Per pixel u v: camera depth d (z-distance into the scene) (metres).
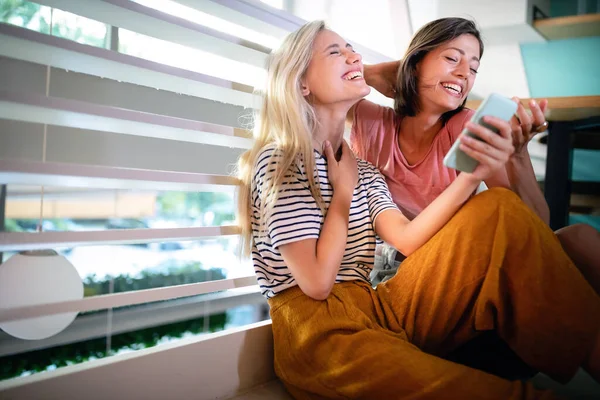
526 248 0.97
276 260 1.14
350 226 1.22
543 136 2.67
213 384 1.13
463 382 0.87
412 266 1.13
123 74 1.15
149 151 3.57
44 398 0.89
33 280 1.47
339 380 0.98
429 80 1.38
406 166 1.46
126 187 1.12
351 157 1.27
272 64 1.26
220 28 1.57
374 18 2.24
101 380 0.96
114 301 0.98
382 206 1.24
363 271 1.24
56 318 1.50
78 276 1.58
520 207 1.00
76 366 0.95
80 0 1.06
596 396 1.18
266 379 1.25
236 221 1.27
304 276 1.04
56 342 3.40
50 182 1.02
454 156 1.01
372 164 1.46
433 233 1.12
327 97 1.24
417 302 1.09
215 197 4.68
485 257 1.01
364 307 1.12
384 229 1.21
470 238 1.03
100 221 4.12
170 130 1.15
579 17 2.34
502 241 0.98
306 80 1.25
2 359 3.10
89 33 3.22
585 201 2.45
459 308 1.05
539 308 0.96
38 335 1.47
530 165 1.34
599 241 1.09
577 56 2.52
